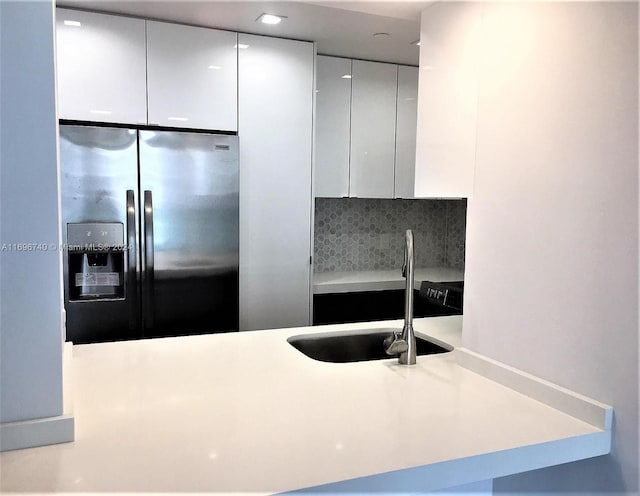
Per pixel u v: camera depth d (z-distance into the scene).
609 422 1.27
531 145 1.48
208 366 1.69
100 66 2.77
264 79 3.14
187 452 1.11
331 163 3.61
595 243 1.30
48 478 1.00
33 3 1.05
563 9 1.37
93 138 2.70
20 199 1.07
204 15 2.79
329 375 1.63
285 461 1.08
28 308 1.10
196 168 2.93
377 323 2.35
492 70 1.61
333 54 3.53
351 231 4.17
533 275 1.48
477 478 1.13
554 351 1.42
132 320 2.85
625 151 1.22
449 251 4.45
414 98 3.86
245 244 3.20
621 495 1.26
